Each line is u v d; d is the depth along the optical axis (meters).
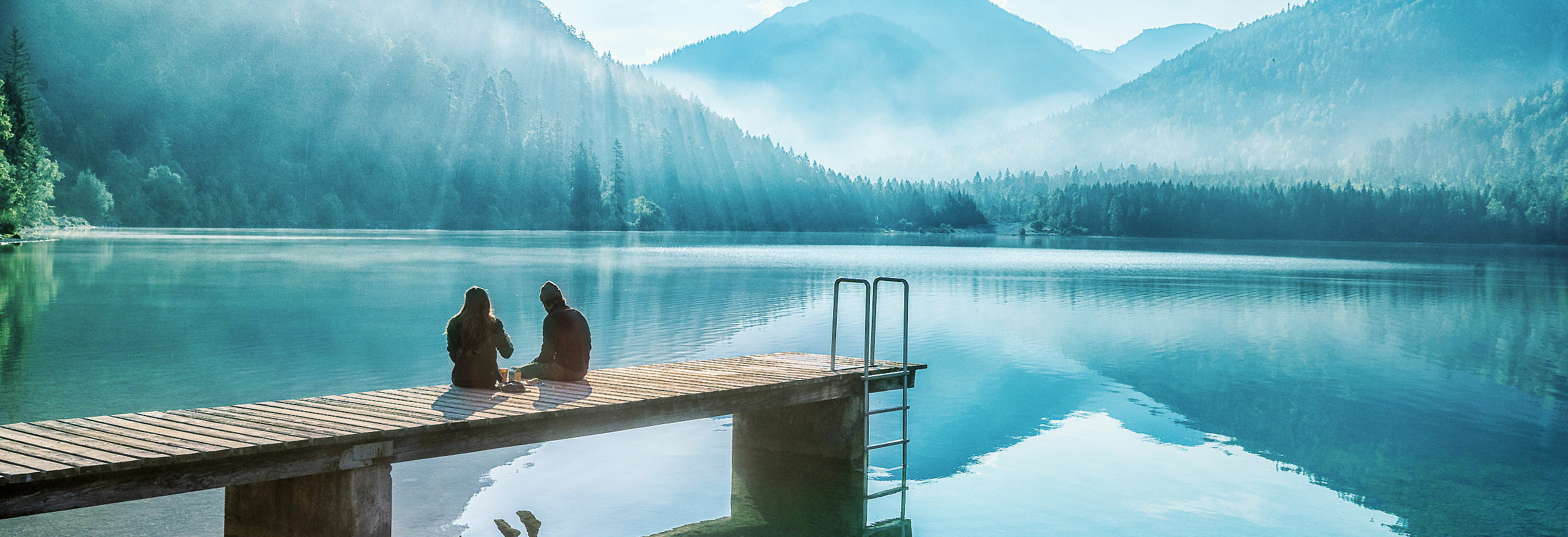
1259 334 22.84
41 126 172.25
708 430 11.83
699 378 9.75
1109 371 17.00
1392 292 39.88
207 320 21.94
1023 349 19.69
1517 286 45.19
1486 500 9.52
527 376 9.47
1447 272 59.41
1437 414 13.61
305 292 30.42
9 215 68.56
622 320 23.86
